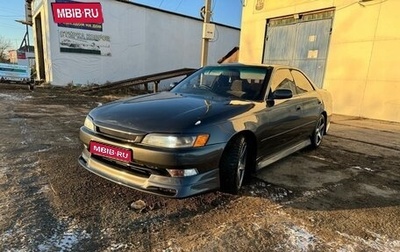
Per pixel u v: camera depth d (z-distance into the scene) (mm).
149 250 1835
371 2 7969
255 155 2924
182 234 2033
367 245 2004
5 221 2070
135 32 16062
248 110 2770
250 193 2771
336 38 9000
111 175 2438
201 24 18875
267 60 11703
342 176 3422
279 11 10844
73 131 5055
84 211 2271
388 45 7711
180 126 2246
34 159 3441
